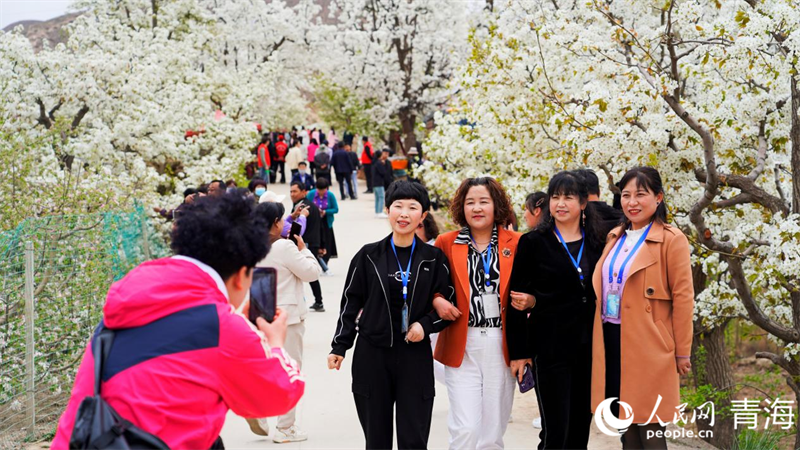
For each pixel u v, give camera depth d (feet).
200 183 56.80
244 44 113.80
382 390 15.14
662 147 24.11
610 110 23.90
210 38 88.22
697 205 22.52
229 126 65.67
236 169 65.62
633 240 15.21
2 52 48.37
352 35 107.55
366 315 15.31
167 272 8.30
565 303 15.56
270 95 114.93
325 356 29.76
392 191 15.49
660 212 15.10
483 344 15.83
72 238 24.93
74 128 50.67
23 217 29.25
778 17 22.30
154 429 7.63
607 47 26.84
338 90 119.55
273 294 9.49
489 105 36.01
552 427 15.64
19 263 21.43
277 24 114.01
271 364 8.43
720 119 24.54
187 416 7.80
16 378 21.30
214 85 86.99
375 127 116.37
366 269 15.55
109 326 8.09
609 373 15.25
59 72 49.98
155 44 64.18
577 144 24.11
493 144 37.01
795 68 22.15
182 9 85.61
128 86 50.70
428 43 106.63
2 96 42.22
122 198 36.22
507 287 15.80
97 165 44.47
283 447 20.01
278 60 116.78
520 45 35.76
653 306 14.79
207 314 8.11
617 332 15.16
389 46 109.81
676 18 24.49
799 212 22.90
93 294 25.31
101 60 49.96
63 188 32.24
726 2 26.99
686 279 14.61
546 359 15.62
